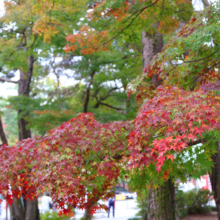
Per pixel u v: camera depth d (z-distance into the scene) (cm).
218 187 593
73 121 377
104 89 1411
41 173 330
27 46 1095
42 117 1055
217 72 523
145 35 728
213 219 1102
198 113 282
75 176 349
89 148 367
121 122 414
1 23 884
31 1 722
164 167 398
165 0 641
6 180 348
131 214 1677
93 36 685
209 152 429
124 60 1193
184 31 513
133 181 436
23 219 1253
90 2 938
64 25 871
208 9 462
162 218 716
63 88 1551
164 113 301
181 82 536
